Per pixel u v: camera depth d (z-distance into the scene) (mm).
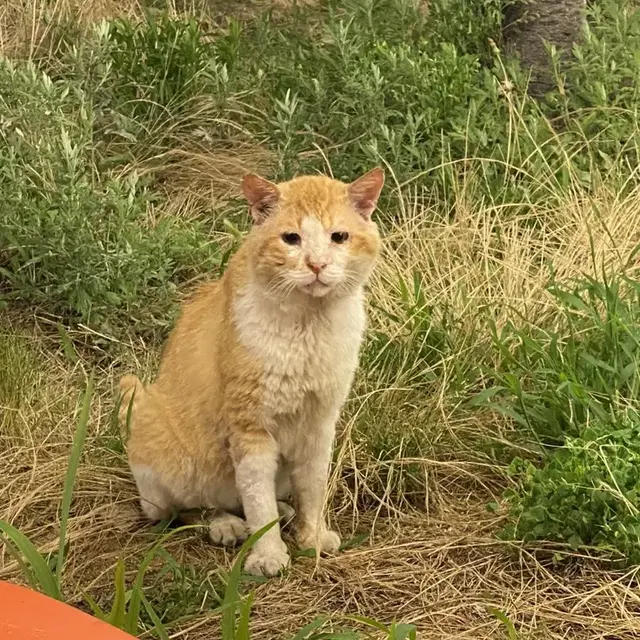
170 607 1189
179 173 2004
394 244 1779
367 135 1869
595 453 1299
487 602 1218
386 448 1446
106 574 1272
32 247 1702
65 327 1705
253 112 2096
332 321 1251
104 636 813
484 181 1850
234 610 1077
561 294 1493
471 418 1493
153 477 1339
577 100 1979
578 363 1478
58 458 1465
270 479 1279
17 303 1733
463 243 1736
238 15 2387
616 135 1886
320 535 1313
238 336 1250
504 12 2102
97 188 1859
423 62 1951
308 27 2281
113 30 2096
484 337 1583
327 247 1220
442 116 1897
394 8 2188
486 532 1333
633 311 1530
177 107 2057
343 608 1216
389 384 1535
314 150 1921
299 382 1250
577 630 1178
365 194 1270
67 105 2000
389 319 1609
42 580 1057
